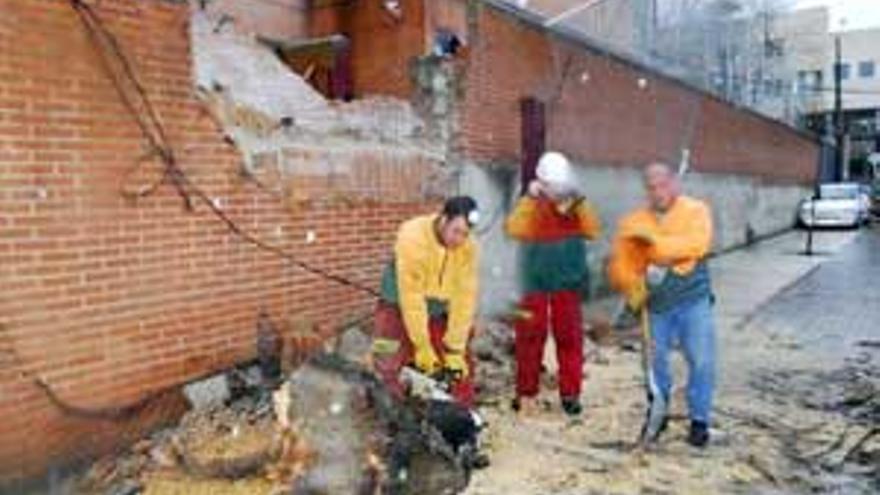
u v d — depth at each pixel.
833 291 15.95
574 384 7.83
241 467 5.83
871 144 60.31
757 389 8.94
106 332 6.37
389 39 10.56
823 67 55.81
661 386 7.24
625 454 6.82
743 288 16.34
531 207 7.90
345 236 8.68
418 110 10.36
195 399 6.93
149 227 6.69
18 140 5.80
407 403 5.91
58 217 6.04
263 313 7.73
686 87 19.12
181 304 6.95
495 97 11.19
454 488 5.70
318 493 5.46
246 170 7.54
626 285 7.23
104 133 6.36
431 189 9.94
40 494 5.83
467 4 10.71
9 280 5.74
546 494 5.99
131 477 5.92
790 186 31.22
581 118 13.66
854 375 9.57
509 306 11.09
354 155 8.80
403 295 6.24
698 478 6.36
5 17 5.73
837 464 6.72
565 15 15.85
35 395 5.88
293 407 6.07
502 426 7.39
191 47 7.07
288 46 10.71
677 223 7.00
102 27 6.34
